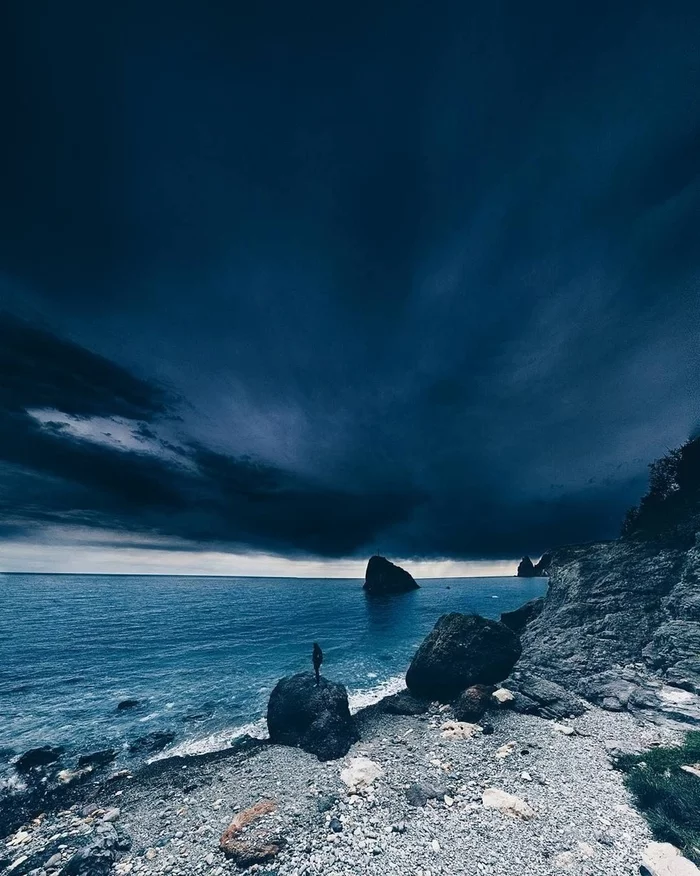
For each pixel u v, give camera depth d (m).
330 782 14.43
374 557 144.12
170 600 106.31
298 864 9.63
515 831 10.21
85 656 41.56
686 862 8.17
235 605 94.56
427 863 9.24
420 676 26.41
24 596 105.94
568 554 41.06
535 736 17.47
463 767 14.80
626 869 8.45
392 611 80.69
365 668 36.31
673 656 22.92
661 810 10.31
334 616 73.19
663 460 39.53
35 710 26.70
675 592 27.39
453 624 28.22
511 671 26.12
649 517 37.50
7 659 40.50
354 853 9.84
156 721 24.55
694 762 12.74
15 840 13.22
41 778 17.94
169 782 16.91
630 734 16.67
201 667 37.00
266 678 33.47
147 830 12.76
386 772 14.95
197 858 10.59
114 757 20.03
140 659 40.16
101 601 98.69
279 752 18.86
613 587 31.30
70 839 12.38
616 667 23.84
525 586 148.88
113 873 10.32
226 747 20.81
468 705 21.53
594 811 10.87
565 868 8.62
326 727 19.45
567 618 30.88
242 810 13.30
